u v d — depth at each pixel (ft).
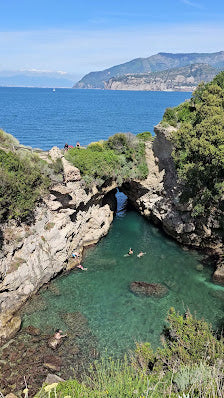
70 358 74.28
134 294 99.81
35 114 516.32
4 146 113.50
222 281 106.73
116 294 99.76
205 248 128.67
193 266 116.88
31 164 106.01
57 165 113.19
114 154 145.28
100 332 83.15
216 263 117.08
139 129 389.60
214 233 124.67
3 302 87.56
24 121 419.74
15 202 96.17
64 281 106.42
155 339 80.89
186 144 119.44
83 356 75.00
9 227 95.20
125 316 89.56
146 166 155.22
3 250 91.04
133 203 176.65
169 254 126.00
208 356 52.70
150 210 156.04
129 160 152.76
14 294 90.99
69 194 116.06
